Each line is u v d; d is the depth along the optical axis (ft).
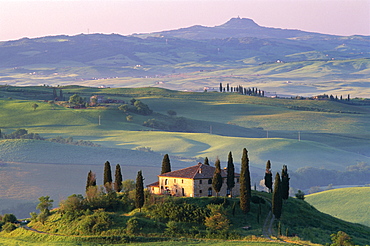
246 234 565.12
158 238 560.61
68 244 556.92
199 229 576.61
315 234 583.99
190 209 596.29
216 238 558.97
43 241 582.35
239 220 598.34
